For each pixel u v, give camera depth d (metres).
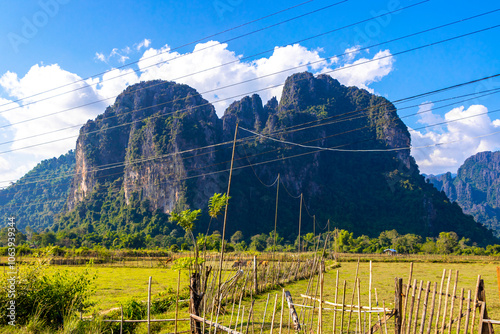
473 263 55.72
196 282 11.64
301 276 30.47
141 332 12.72
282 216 194.88
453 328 13.16
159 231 163.12
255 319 14.52
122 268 47.19
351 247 116.75
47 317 12.37
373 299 19.66
